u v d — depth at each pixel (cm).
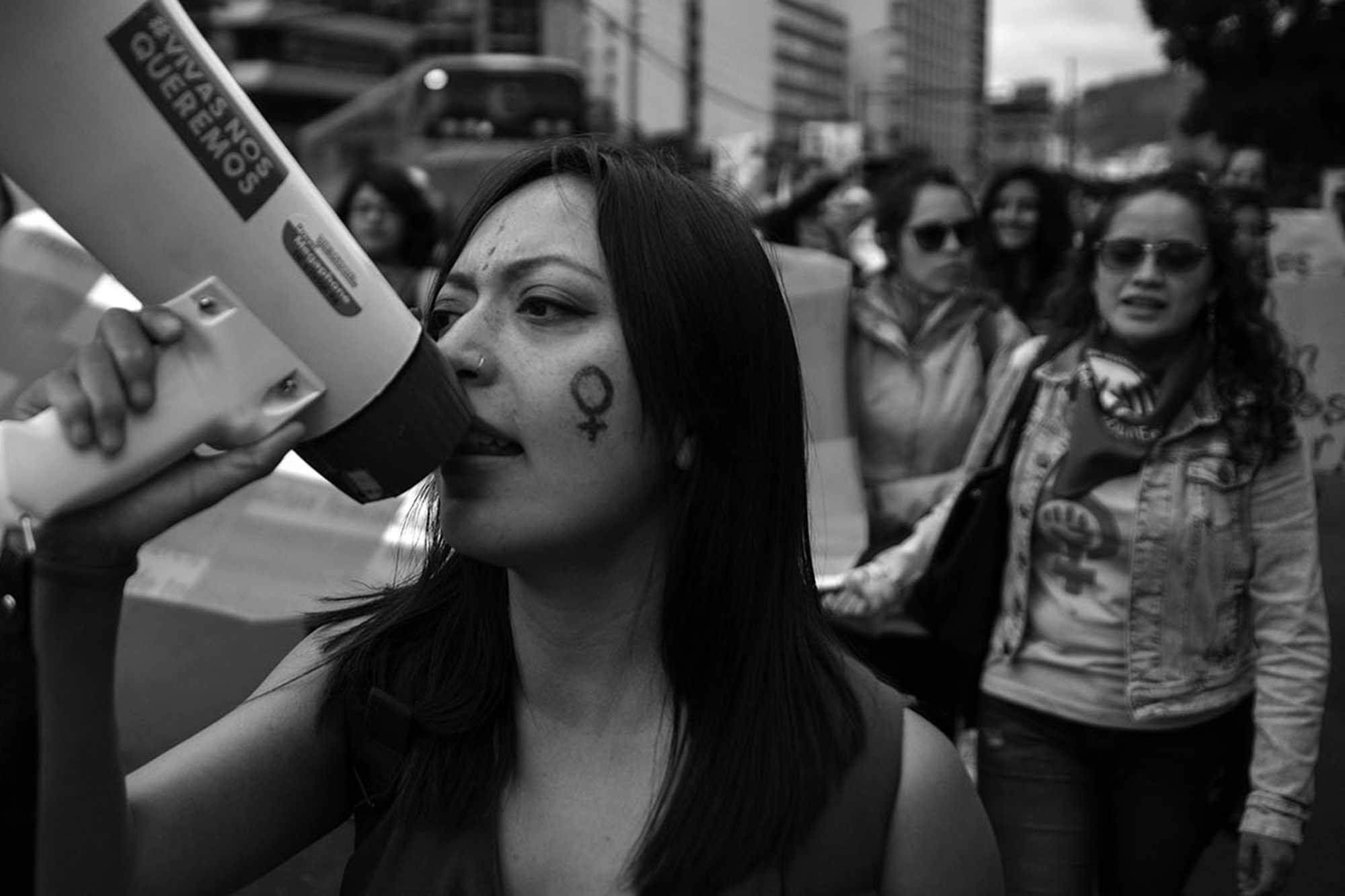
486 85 2072
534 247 121
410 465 109
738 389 126
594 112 2202
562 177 126
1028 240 504
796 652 132
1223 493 246
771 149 2080
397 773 130
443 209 908
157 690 462
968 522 268
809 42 10956
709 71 8581
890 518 354
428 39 7319
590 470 120
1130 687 248
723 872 121
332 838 369
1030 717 258
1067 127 5781
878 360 362
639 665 129
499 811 127
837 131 3256
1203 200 253
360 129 2298
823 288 356
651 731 129
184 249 97
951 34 14388
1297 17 2397
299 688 136
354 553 354
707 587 128
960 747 320
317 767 135
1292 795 237
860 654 156
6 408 350
